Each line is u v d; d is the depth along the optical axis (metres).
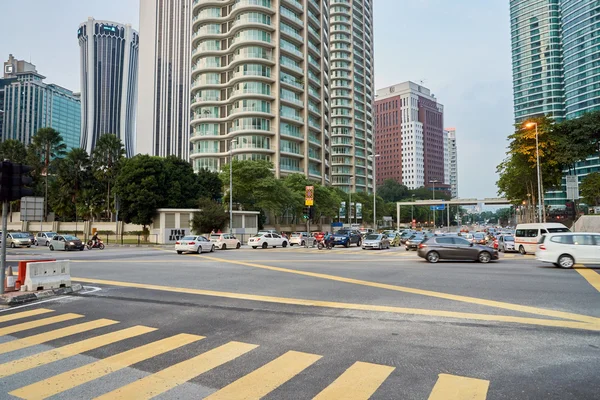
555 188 44.38
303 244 42.62
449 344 6.29
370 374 5.04
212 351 6.04
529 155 40.75
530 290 11.29
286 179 67.69
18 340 6.72
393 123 195.75
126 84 194.75
